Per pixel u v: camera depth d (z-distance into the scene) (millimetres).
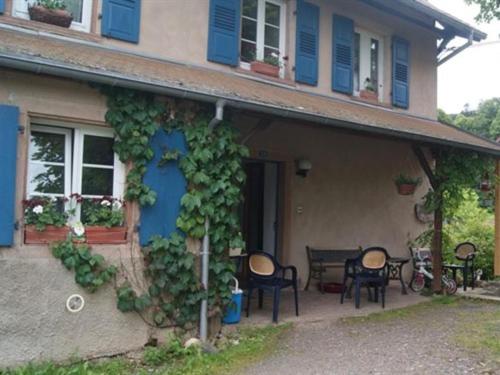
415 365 5074
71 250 4930
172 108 5637
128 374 4789
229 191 5836
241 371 4891
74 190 5320
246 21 8523
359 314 7281
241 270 8898
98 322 5117
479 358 5297
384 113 9656
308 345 5754
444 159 8859
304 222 9180
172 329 5590
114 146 5379
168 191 5582
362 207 10031
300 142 9102
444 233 10102
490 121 30375
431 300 8594
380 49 10617
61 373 4574
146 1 7051
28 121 4910
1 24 5898
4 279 4617
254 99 5719
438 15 10008
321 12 9328
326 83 9297
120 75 4812
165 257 5477
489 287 10086
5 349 4598
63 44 6031
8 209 4656
